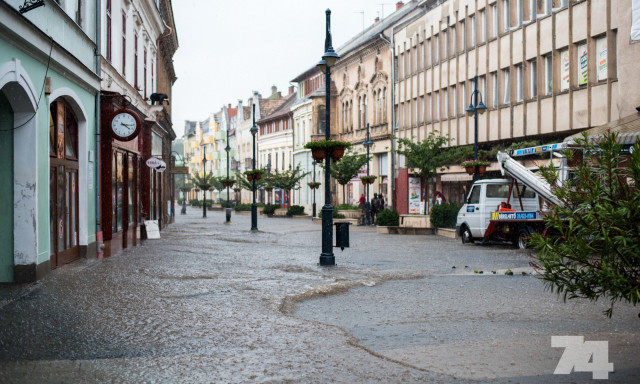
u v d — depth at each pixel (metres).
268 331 7.99
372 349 7.13
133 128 17.86
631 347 7.02
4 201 12.07
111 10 20.97
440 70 41.34
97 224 17.45
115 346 7.19
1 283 12.00
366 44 53.94
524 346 7.11
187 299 10.44
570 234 5.86
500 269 14.88
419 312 9.52
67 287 11.53
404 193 46.91
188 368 6.26
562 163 16.08
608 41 25.17
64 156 15.14
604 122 25.56
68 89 14.51
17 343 7.31
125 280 12.57
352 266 15.84
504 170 20.09
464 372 6.05
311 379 5.87
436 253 19.45
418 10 47.47
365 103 55.69
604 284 5.67
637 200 5.43
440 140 34.19
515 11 32.66
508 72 33.41
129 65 24.31
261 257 18.22
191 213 78.94
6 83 10.64
